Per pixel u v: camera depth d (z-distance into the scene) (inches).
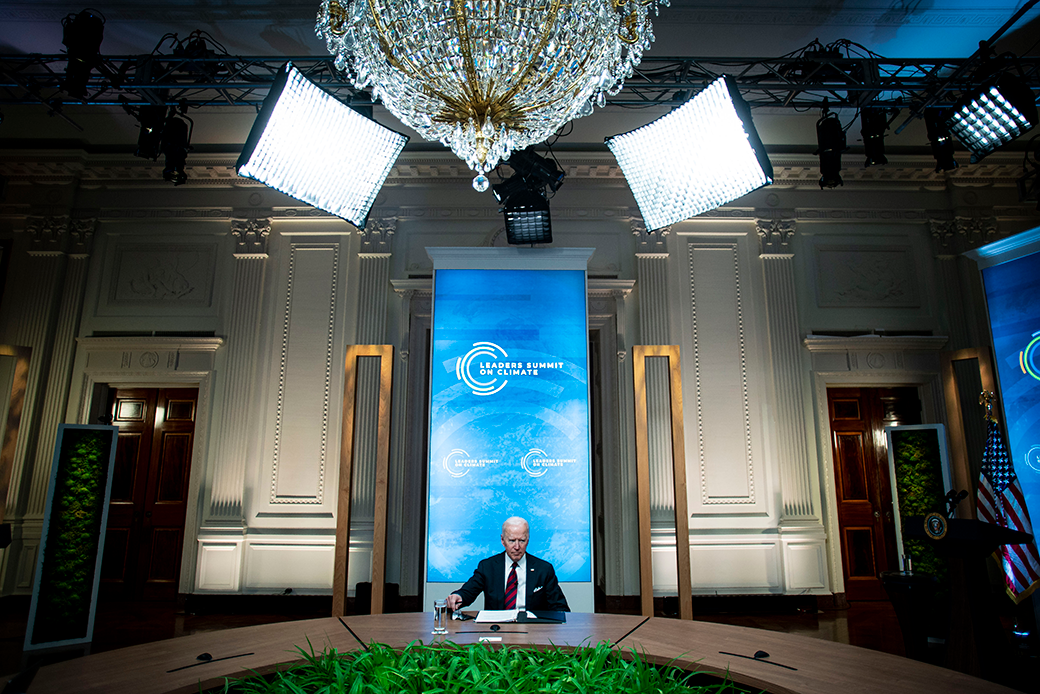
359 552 231.5
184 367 249.1
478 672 69.6
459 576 179.6
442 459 186.1
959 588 129.2
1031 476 168.1
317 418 244.7
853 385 255.0
